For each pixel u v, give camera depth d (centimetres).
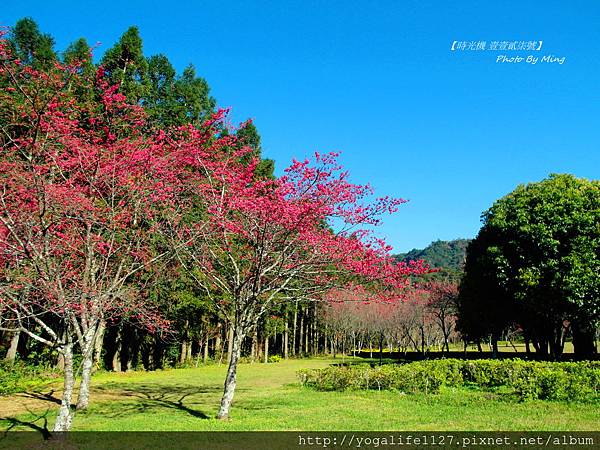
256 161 1265
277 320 3428
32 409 1251
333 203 1053
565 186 2045
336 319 3725
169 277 1495
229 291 1145
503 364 1495
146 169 1230
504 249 2059
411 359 3822
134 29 2253
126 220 1261
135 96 2102
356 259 1088
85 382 1263
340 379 1603
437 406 1166
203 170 1270
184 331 2973
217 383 1980
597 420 926
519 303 2100
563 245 1873
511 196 2197
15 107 1052
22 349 2223
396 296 1132
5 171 994
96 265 1171
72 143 1124
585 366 1384
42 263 898
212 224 1151
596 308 1778
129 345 2689
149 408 1262
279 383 1925
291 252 1130
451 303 3556
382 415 1050
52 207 964
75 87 1270
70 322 952
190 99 2516
